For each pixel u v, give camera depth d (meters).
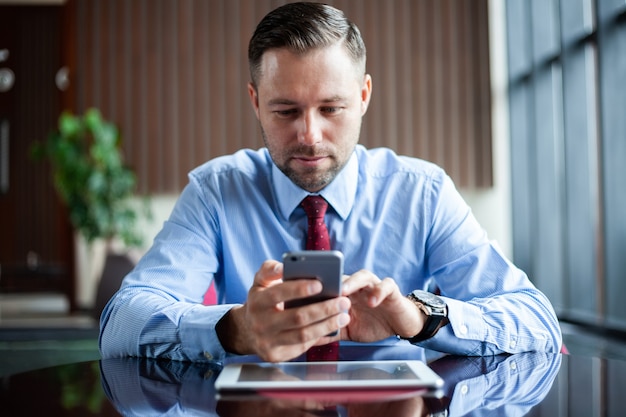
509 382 0.96
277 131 1.25
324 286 0.96
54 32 8.49
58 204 8.61
